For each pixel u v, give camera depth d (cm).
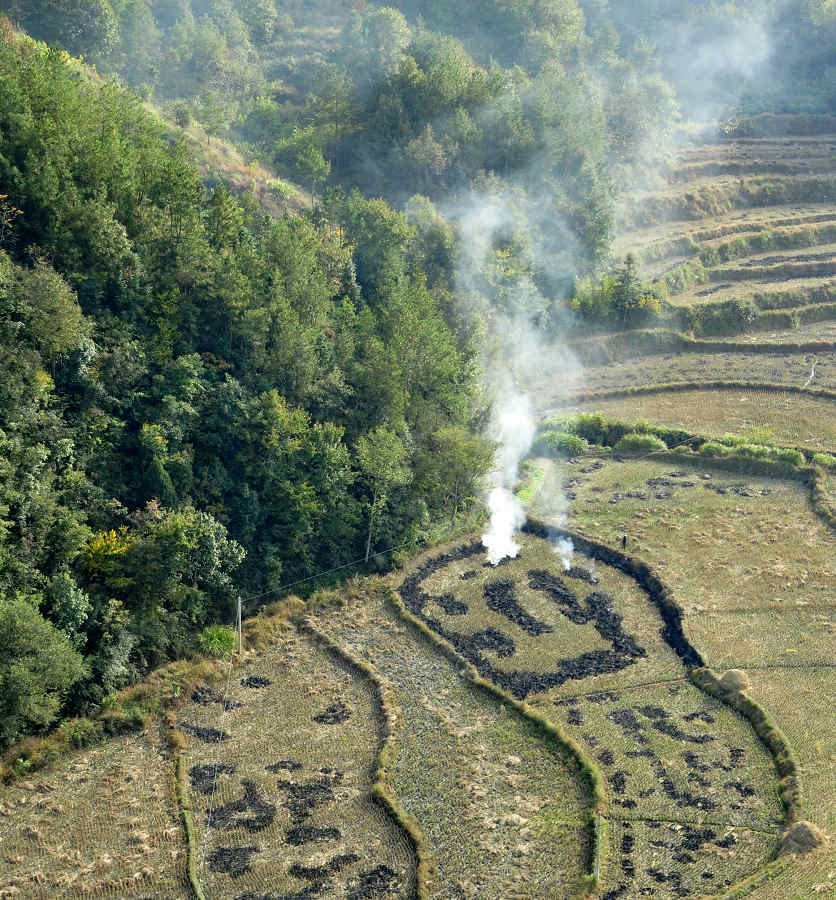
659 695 8125
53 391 8712
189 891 6203
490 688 8194
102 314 9394
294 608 9300
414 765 7338
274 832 6712
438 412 11325
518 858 6456
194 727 7781
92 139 9894
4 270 8431
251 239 11400
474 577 9969
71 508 8356
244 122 19100
